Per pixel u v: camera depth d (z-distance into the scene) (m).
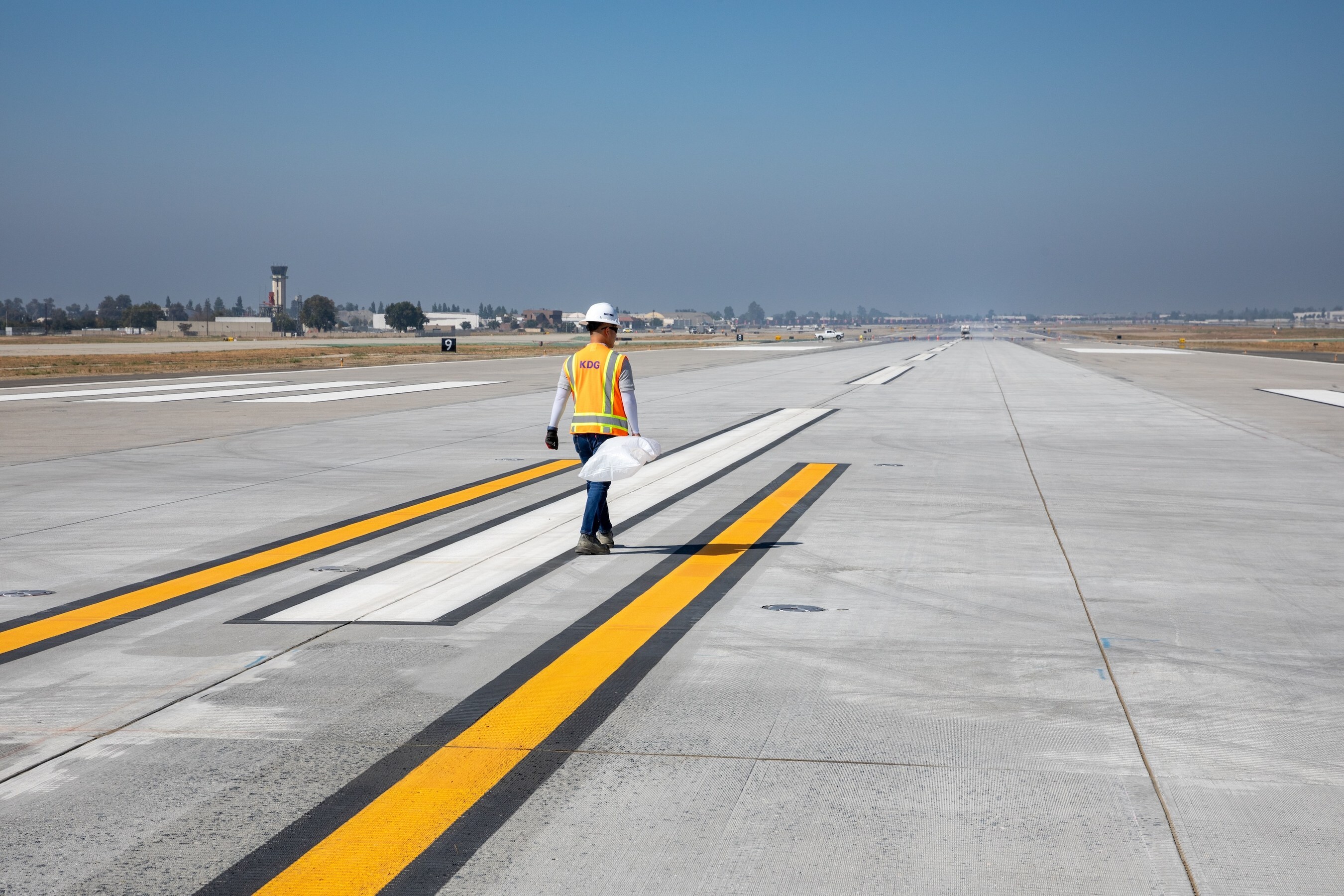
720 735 4.37
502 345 103.12
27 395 26.45
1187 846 3.43
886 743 4.27
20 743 4.30
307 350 87.25
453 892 3.18
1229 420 18.66
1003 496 10.62
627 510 9.91
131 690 4.93
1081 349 69.62
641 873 3.29
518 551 8.10
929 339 135.00
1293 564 7.56
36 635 5.86
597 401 8.01
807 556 7.89
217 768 4.06
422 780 3.96
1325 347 79.94
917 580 7.08
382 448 14.90
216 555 8.02
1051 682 5.01
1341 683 5.00
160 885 3.22
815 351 66.94
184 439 16.11
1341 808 3.70
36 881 3.24
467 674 5.14
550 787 3.89
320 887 3.21
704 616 6.20
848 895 3.15
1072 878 3.23
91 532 8.94
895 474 12.16
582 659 5.39
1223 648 5.55
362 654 5.48
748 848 3.43
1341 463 13.03
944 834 3.51
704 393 26.08
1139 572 7.30
